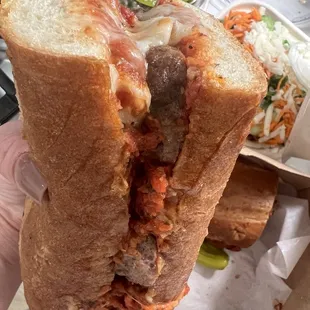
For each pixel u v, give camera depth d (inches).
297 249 9.3
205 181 4.8
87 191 4.7
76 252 5.4
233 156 4.8
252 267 9.6
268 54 10.7
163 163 4.8
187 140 4.5
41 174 5.0
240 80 4.3
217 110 4.3
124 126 4.4
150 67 4.5
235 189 9.5
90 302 6.2
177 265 5.8
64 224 5.2
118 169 4.5
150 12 5.2
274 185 9.6
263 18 11.2
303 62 10.5
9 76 10.3
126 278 5.9
